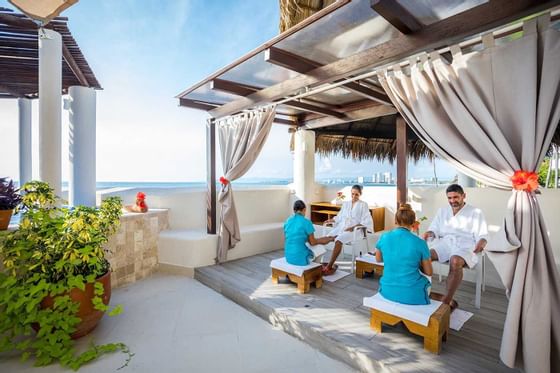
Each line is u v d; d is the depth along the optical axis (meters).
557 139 4.03
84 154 4.16
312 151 5.64
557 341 1.48
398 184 3.71
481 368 1.77
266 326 2.61
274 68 2.83
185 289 3.49
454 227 2.83
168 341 2.36
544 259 1.49
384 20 2.01
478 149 1.69
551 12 1.47
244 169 3.95
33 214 2.37
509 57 1.56
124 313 2.85
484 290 3.04
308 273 3.02
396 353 1.94
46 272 2.24
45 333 2.13
